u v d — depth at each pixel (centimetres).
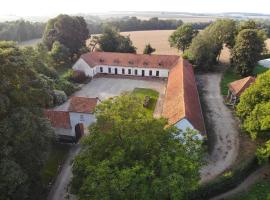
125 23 15862
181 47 9688
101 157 2606
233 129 5144
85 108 4553
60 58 8256
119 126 2662
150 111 5806
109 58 7962
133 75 7875
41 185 3281
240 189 3778
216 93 6675
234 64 7975
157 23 16612
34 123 2903
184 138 2866
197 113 4778
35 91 3061
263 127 3934
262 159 3947
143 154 2589
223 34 8675
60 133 4656
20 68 2931
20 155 2873
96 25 14775
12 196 2738
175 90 5459
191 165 2419
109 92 6744
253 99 4509
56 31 8931
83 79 7312
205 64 8144
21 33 12425
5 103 2675
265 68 8662
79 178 2661
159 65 7712
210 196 3612
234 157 4372
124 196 2277
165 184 2295
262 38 7988
